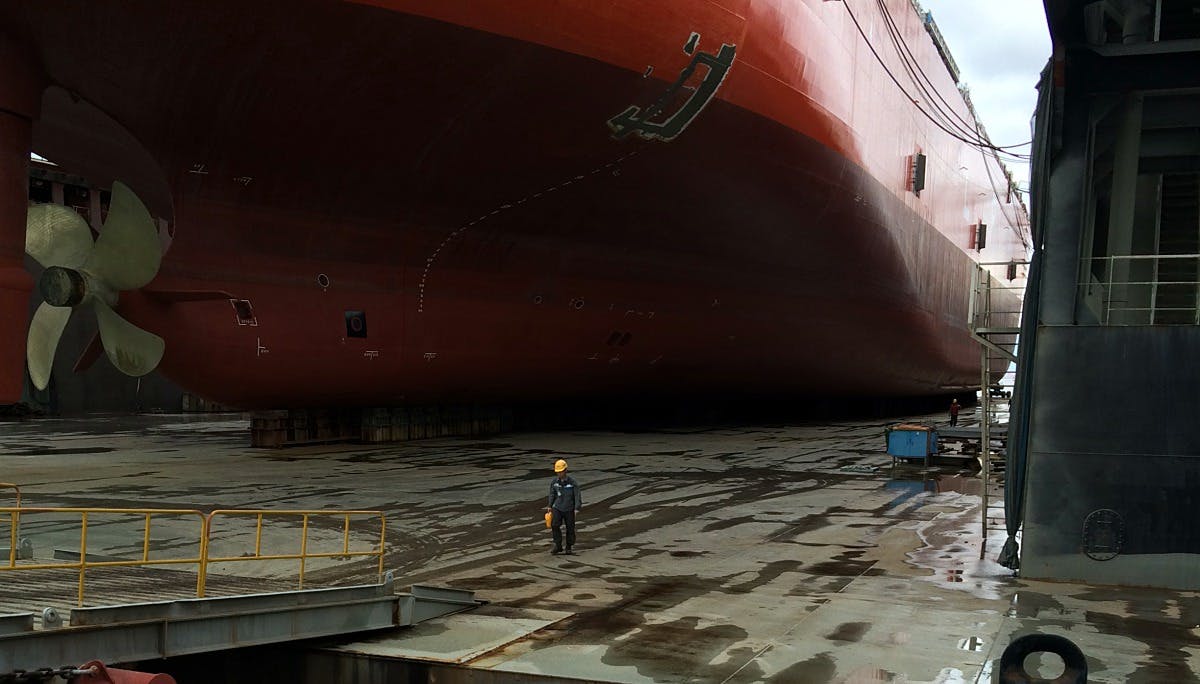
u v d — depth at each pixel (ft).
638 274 93.40
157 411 169.17
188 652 26.08
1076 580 37.40
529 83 64.34
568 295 91.45
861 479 72.08
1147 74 38.96
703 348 106.01
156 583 32.86
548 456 86.22
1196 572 35.81
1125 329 37.32
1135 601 34.27
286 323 78.07
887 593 35.86
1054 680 21.15
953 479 71.92
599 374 102.63
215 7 54.39
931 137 133.08
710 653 28.32
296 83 61.36
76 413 155.84
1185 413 36.40
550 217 82.64
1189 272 51.21
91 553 40.11
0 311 54.19
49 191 137.80
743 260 97.40
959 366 167.32
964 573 39.29
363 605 30.30
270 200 72.28
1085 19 40.06
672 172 78.28
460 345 88.58
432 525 51.57
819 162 88.53
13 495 60.59
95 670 22.27
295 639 28.58
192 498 59.62
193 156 67.21
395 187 74.69
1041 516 37.91
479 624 31.89
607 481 70.28
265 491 63.00
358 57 59.52
